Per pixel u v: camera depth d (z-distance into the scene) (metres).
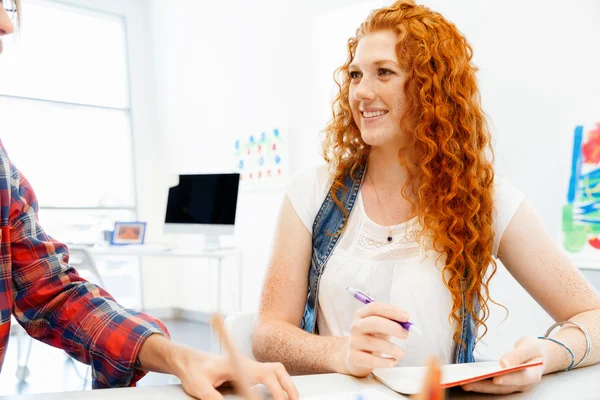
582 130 2.12
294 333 0.91
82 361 0.79
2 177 0.79
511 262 1.08
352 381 0.71
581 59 2.13
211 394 0.60
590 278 2.07
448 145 1.05
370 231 1.08
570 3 2.15
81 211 4.38
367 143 1.09
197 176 3.34
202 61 4.20
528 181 2.28
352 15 3.08
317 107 3.31
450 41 1.07
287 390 0.62
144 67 4.74
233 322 1.08
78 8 4.36
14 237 0.80
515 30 2.31
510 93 2.34
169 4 4.49
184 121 4.41
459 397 0.66
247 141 3.81
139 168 4.64
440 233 1.02
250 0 3.76
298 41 3.43
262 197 3.69
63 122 4.32
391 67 1.04
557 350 0.78
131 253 3.08
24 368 2.58
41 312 0.80
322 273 1.09
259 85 3.72
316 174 1.19
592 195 2.08
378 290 1.03
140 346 0.73
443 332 1.01
